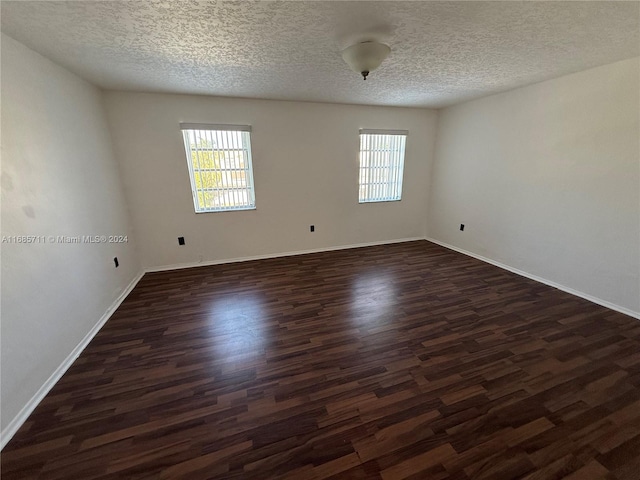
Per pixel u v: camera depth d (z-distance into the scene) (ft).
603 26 5.78
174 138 11.30
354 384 5.85
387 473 4.12
